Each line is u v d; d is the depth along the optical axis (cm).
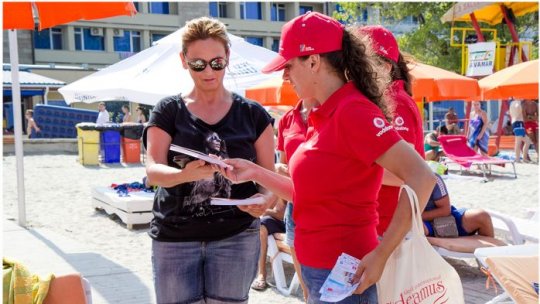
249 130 290
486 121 1545
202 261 288
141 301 520
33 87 2738
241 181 258
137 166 1666
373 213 226
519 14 2017
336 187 216
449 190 1154
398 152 202
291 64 226
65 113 2341
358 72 219
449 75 921
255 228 296
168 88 800
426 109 3431
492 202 1003
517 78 1072
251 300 530
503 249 385
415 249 213
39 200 1092
